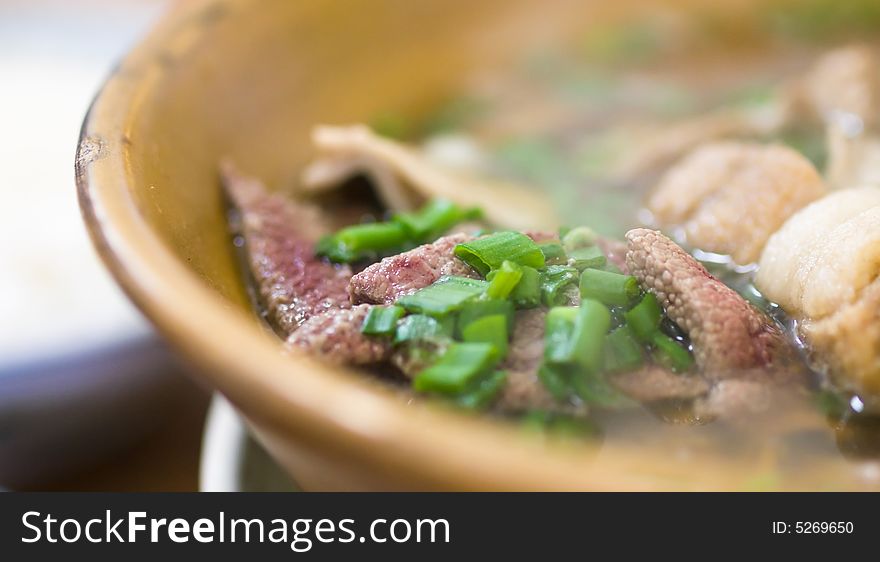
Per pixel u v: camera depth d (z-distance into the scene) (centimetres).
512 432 22
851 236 23
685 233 28
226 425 28
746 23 40
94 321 34
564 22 40
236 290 26
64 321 35
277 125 31
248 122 30
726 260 27
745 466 22
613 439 22
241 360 20
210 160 28
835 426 23
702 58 40
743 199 27
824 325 23
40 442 34
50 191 47
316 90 33
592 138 34
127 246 22
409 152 32
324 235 28
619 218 30
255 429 22
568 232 25
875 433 23
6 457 34
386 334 23
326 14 33
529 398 22
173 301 21
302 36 32
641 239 23
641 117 36
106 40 57
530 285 23
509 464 19
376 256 27
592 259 24
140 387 35
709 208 28
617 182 32
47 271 41
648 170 32
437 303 23
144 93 26
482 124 36
